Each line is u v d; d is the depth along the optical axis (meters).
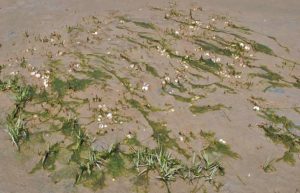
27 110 9.87
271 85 11.81
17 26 13.65
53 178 8.25
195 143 9.41
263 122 10.24
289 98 11.28
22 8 15.05
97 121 9.70
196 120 10.07
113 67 11.60
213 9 16.38
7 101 10.09
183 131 9.70
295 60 13.26
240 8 16.75
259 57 13.14
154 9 15.74
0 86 10.45
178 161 8.86
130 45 12.81
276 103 11.03
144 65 11.87
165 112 10.22
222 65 12.45
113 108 10.12
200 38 13.80
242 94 11.26
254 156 9.24
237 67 12.47
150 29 13.96
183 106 10.49
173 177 8.44
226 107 10.63
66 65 11.50
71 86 10.65
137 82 11.11
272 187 8.50
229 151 9.29
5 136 9.15
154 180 8.39
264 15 16.28
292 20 16.00
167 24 14.48
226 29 14.66
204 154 8.90
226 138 9.63
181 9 16.03
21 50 12.16
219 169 8.78
